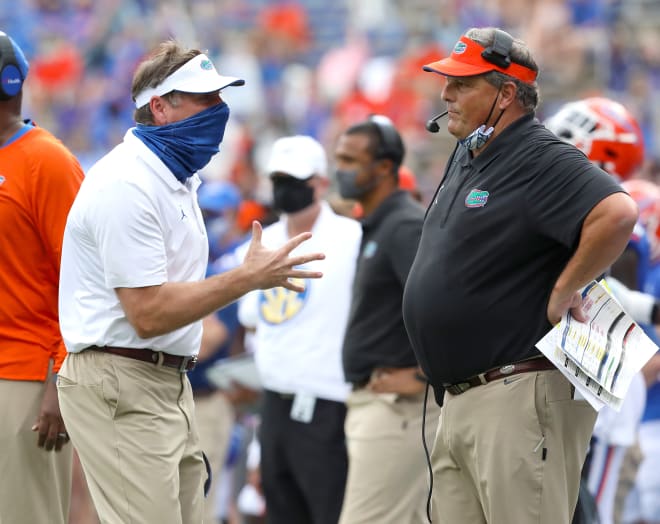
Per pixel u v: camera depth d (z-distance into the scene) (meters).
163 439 16.17
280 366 22.70
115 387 16.03
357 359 20.77
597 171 15.21
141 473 15.99
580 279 15.09
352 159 21.44
